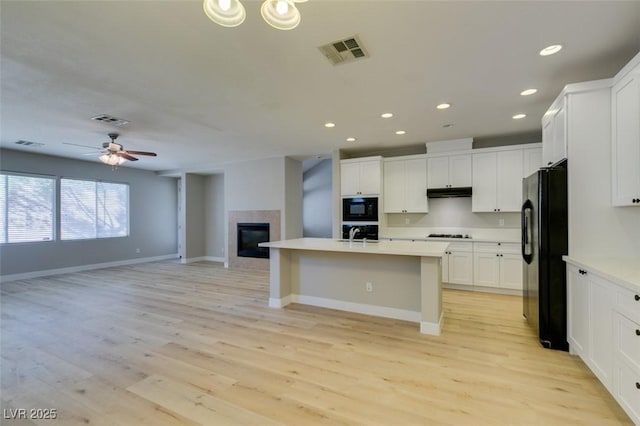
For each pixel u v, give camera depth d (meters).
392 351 2.74
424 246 3.54
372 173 5.61
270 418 1.86
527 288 3.33
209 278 6.02
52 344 2.94
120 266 7.48
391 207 5.63
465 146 5.06
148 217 8.34
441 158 5.21
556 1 1.80
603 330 2.08
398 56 2.43
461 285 4.87
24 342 2.98
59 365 2.53
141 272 6.68
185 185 8.18
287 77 2.79
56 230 6.44
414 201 5.43
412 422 1.82
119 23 1.98
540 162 4.54
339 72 2.69
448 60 2.49
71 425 1.81
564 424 1.78
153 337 3.09
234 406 1.98
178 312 3.88
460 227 5.39
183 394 2.12
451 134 4.80
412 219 5.76
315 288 4.12
